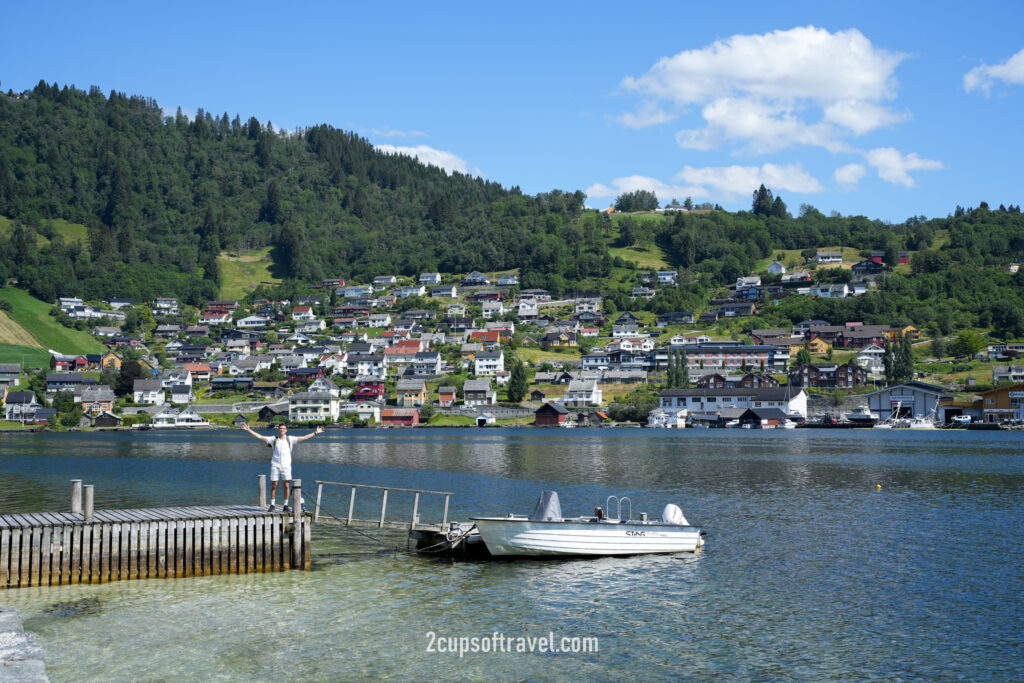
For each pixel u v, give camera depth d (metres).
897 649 25.72
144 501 58.00
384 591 32.78
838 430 173.50
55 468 86.56
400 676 23.72
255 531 35.47
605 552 39.00
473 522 40.25
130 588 32.44
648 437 148.75
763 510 52.84
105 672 23.84
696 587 33.31
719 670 24.16
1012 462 86.44
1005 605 30.23
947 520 48.28
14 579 32.06
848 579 34.28
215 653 25.42
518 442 133.88
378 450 115.25
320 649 25.89
